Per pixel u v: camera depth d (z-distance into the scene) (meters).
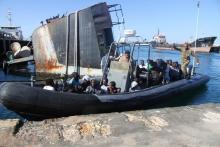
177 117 4.93
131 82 9.00
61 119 4.66
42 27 15.98
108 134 4.12
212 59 45.47
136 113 5.05
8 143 3.76
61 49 15.37
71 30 14.63
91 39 13.95
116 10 13.71
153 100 9.16
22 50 23.73
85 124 4.41
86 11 13.99
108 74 9.17
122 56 9.07
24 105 6.87
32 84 7.80
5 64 21.42
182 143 3.91
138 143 3.86
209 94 13.99
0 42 30.31
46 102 6.98
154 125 4.51
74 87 8.41
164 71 10.84
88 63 14.15
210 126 4.61
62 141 3.87
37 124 4.37
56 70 15.72
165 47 52.97
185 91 11.73
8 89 6.86
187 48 13.30
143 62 10.37
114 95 8.01
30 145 3.73
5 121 4.36
